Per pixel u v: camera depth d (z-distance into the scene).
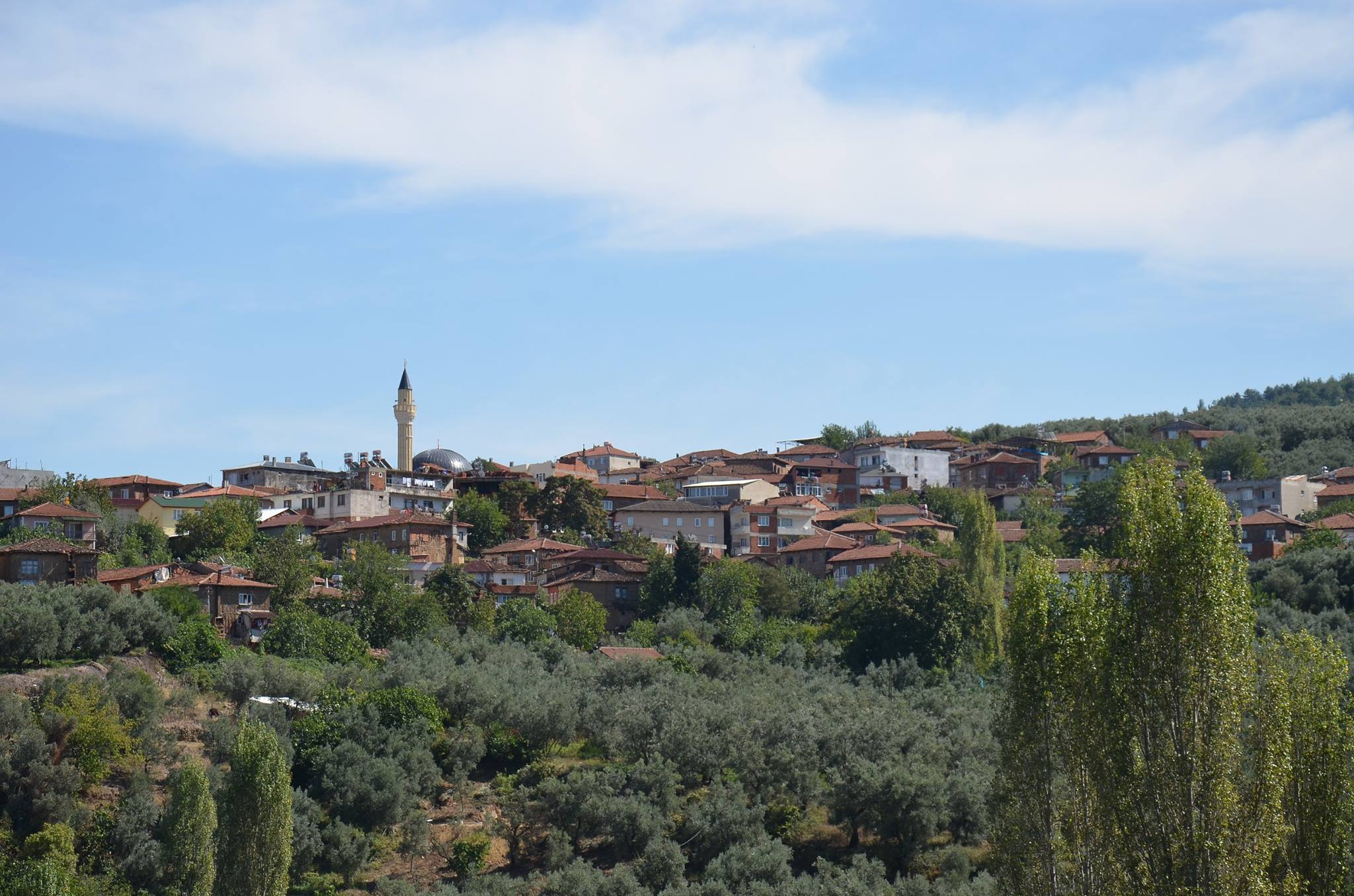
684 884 87.12
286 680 110.75
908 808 92.38
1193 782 50.34
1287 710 52.25
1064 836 56.91
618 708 110.50
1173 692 51.34
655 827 92.44
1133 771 51.56
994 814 59.75
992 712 113.00
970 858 91.38
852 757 99.75
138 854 83.62
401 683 114.06
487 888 85.94
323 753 98.69
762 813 95.06
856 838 95.69
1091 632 56.56
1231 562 52.22
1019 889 57.06
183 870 79.25
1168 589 52.09
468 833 97.31
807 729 105.81
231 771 80.88
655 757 100.69
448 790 102.81
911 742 104.56
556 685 118.25
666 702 110.44
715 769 102.44
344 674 114.94
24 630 102.75
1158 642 52.00
